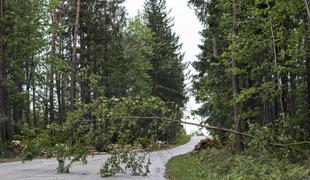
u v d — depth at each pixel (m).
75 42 39.81
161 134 17.05
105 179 16.42
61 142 18.02
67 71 43.12
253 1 19.72
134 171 18.03
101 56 45.34
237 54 18.48
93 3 44.47
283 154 16.42
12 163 24.58
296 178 12.91
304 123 21.09
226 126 29.97
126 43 56.62
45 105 50.00
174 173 19.19
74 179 16.22
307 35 16.81
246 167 16.11
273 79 20.28
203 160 24.36
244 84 27.06
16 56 35.09
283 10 17.20
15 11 34.50
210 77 27.86
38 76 37.66
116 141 17.56
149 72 63.22
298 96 26.59
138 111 17.19
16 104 41.78
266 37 18.03
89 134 17.27
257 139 16.56
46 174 18.02
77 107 17.48
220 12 25.59
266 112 27.47
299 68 17.78
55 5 41.72
